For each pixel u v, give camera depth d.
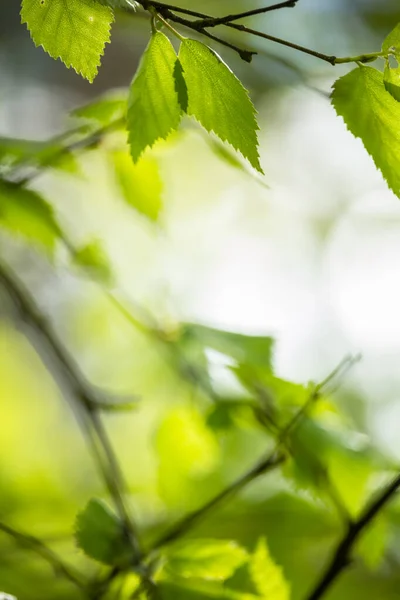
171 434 0.91
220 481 0.97
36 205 0.84
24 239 0.87
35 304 0.94
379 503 0.78
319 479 0.80
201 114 0.69
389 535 0.91
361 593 1.11
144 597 0.75
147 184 0.85
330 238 2.98
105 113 0.84
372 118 0.69
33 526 1.11
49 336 0.88
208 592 0.74
